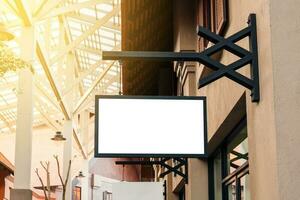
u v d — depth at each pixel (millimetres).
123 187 12461
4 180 27375
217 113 6496
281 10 3605
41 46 14062
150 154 4465
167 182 13641
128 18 10766
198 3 8164
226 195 7348
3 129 35188
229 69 4020
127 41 11945
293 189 3354
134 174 42094
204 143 4480
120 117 4523
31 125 12523
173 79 12953
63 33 17688
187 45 8609
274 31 3580
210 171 8422
